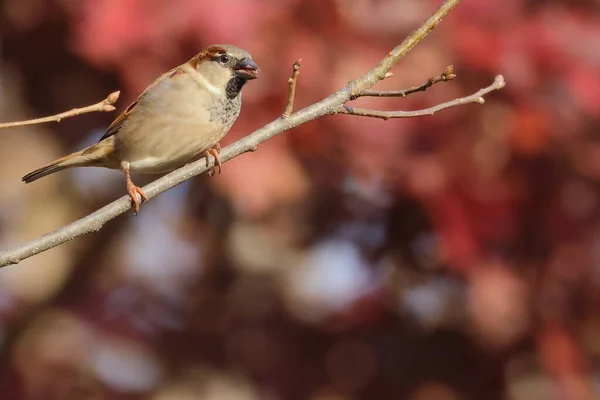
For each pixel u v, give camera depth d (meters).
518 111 10.19
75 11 10.88
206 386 13.27
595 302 11.01
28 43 11.56
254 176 10.35
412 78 10.27
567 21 10.27
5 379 13.26
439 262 11.57
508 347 11.42
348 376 12.70
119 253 14.14
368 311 12.58
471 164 10.43
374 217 12.00
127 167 8.84
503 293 10.70
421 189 10.49
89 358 13.31
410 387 12.34
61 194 14.33
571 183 10.55
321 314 13.23
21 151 14.08
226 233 13.20
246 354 13.21
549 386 11.62
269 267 13.52
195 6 9.93
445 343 12.34
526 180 10.55
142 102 8.64
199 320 13.48
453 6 7.46
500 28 10.24
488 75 10.18
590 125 10.27
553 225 10.75
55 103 12.13
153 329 13.51
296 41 10.15
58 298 13.70
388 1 10.42
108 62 10.06
